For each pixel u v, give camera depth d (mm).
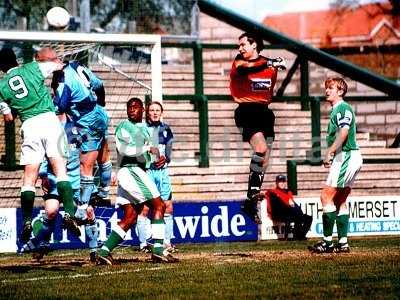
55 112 37594
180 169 64125
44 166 38188
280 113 74188
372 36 131625
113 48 61875
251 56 37281
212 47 68125
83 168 39188
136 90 61812
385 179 70312
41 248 40094
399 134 75562
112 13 74000
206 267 34688
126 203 37062
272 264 35188
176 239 51781
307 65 74375
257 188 37250
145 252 45562
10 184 56938
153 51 49469
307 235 54875
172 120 70375
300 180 66438
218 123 71500
